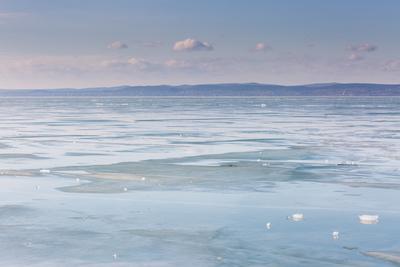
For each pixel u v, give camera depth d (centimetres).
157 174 4738
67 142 7188
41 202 3756
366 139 7488
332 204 3719
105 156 5812
